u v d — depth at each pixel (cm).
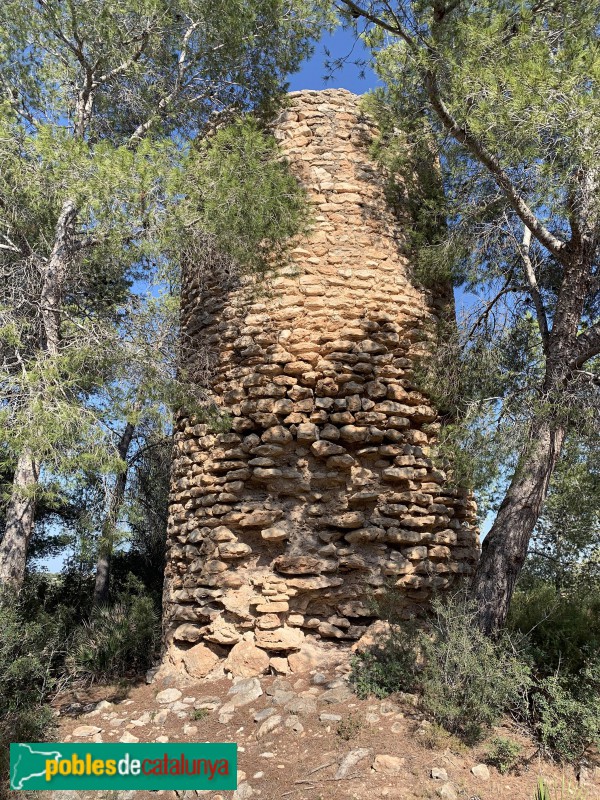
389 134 846
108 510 813
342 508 722
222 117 910
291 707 582
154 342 792
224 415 759
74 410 703
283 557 702
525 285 841
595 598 845
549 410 660
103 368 763
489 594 654
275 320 773
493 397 742
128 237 698
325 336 761
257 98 927
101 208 654
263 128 859
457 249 799
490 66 633
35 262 866
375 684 591
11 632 661
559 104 580
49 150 679
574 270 716
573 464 824
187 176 702
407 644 616
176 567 815
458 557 769
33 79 991
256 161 735
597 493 913
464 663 534
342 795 445
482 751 500
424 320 824
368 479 727
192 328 866
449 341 807
